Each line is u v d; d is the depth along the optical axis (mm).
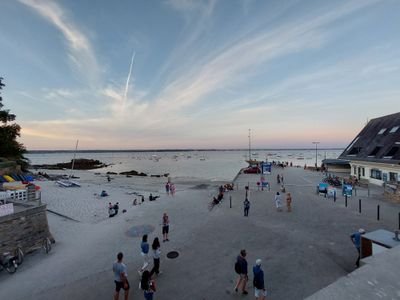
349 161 34219
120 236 14719
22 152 46469
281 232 13469
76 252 12703
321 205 19125
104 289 9047
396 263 4617
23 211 12648
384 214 16266
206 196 26359
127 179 51531
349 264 9656
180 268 10109
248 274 9344
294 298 7676
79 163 104500
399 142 26391
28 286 9539
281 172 44250
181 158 174375
